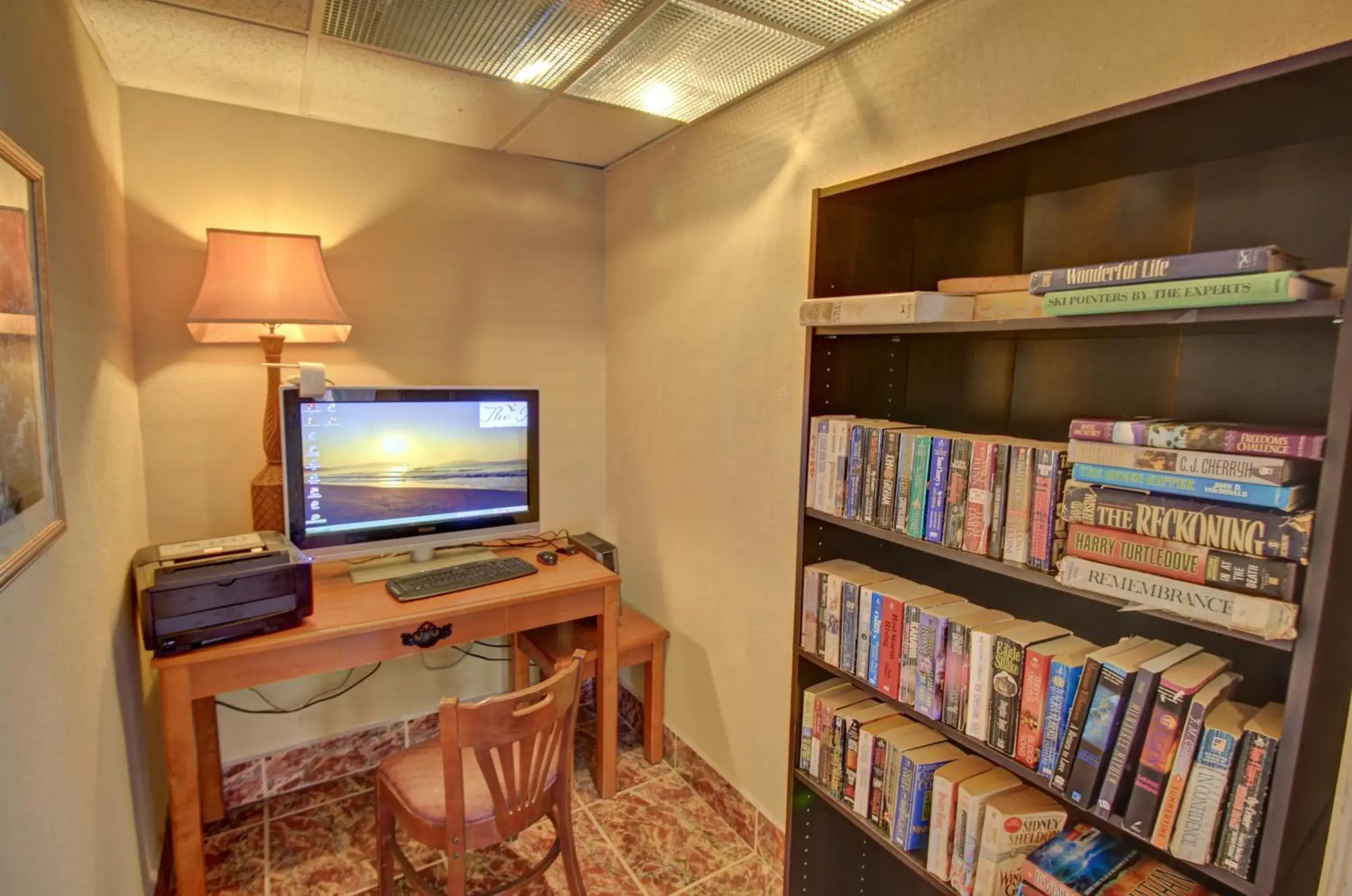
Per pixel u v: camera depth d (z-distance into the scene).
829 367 1.50
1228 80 0.83
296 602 1.73
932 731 1.43
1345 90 0.83
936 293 1.25
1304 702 0.81
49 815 1.06
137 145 1.98
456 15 1.50
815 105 1.73
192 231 2.07
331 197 2.26
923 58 1.45
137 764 1.69
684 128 2.21
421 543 2.21
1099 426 1.00
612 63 1.73
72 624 1.23
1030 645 1.15
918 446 1.29
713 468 2.19
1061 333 1.19
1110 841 1.16
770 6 1.44
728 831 2.16
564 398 2.76
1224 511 0.87
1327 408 0.99
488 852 2.05
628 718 2.77
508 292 2.60
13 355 0.95
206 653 1.60
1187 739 0.92
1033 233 1.34
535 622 2.07
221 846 2.07
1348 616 0.85
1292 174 1.00
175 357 2.08
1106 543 0.99
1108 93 1.15
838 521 1.46
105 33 1.59
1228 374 1.08
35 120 1.16
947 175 1.23
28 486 1.00
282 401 1.95
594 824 2.19
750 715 2.09
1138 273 0.93
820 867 1.65
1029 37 1.25
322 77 1.85
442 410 2.20
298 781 2.36
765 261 1.92
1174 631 1.15
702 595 2.28
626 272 2.63
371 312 2.36
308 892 1.89
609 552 2.37
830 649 1.50
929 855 1.31
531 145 2.43
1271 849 0.84
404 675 2.52
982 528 1.19
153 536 2.08
